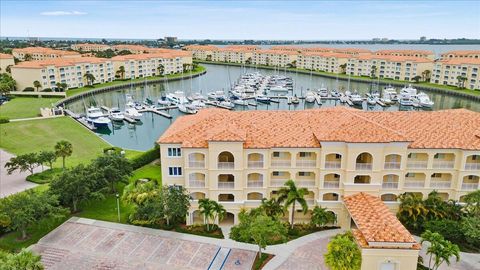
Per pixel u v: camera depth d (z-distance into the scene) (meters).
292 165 47.59
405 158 46.06
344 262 34.75
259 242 39.03
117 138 100.12
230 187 47.44
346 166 45.97
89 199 50.66
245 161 46.88
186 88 189.75
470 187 48.12
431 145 46.66
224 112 53.34
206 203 45.03
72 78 175.62
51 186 50.84
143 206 48.19
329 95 157.62
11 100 141.50
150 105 136.00
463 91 173.38
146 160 71.38
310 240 44.69
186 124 51.59
